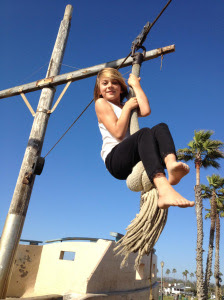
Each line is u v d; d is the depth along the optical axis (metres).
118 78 2.26
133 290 9.53
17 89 6.52
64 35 7.33
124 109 1.96
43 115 6.17
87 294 7.01
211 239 21.83
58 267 8.18
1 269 4.90
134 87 2.13
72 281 7.65
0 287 4.81
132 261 9.73
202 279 15.78
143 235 1.54
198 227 16.97
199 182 18.02
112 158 1.86
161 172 1.49
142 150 1.60
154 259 13.23
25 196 5.47
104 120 1.99
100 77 2.27
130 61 5.08
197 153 18.50
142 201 1.72
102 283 7.83
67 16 7.68
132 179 1.66
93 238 8.72
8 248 5.07
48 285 8.05
